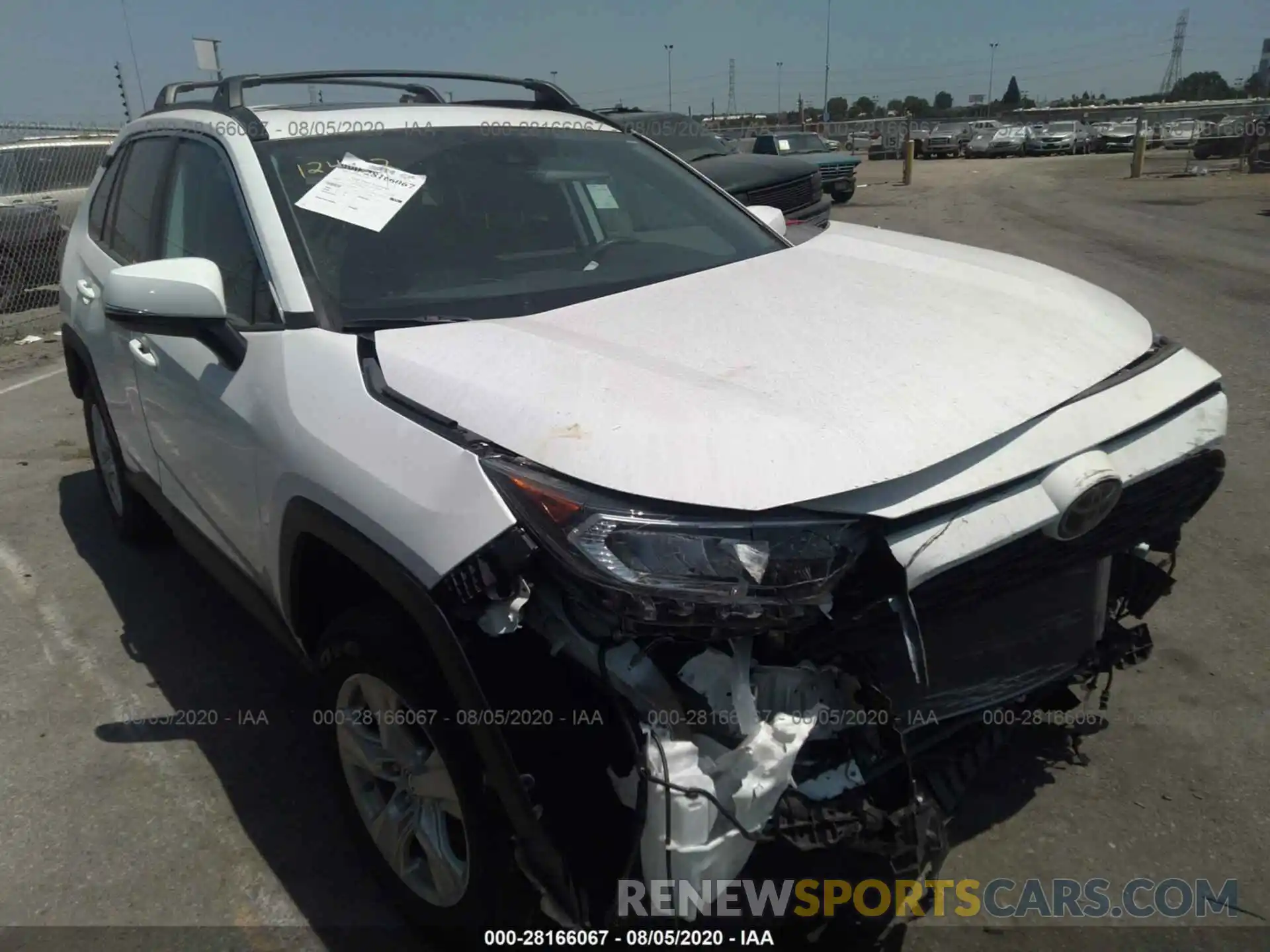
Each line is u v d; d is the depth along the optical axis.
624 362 2.17
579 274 2.92
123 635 3.83
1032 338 2.39
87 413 4.57
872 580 1.88
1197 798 2.72
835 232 3.56
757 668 1.87
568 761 1.84
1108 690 2.93
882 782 1.92
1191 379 2.38
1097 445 2.15
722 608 1.74
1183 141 37.91
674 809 1.74
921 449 1.95
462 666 1.88
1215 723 3.02
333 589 2.53
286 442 2.35
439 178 3.07
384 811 2.39
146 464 3.66
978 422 2.04
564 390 2.04
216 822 2.84
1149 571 2.62
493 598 1.84
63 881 2.64
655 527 1.77
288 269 2.62
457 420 2.06
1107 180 23.58
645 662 1.81
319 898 2.57
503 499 1.87
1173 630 3.52
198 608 4.02
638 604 1.73
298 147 2.99
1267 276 9.63
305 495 2.28
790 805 1.85
